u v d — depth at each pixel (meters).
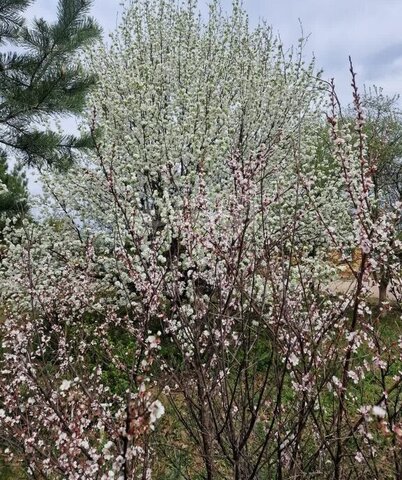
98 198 8.01
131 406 1.64
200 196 3.65
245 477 2.75
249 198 3.44
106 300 7.43
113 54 10.02
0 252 7.92
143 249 5.74
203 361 3.30
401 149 12.83
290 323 2.62
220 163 7.99
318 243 8.23
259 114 9.37
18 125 6.34
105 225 8.31
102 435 2.64
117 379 4.95
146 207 8.06
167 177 5.53
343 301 2.79
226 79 9.80
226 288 3.20
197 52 9.45
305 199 6.64
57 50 6.46
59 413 2.64
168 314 4.57
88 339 6.04
